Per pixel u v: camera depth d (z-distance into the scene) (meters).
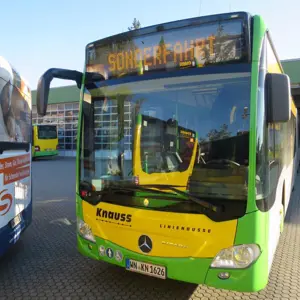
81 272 4.15
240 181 2.75
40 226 6.30
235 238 2.72
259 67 2.82
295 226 6.15
